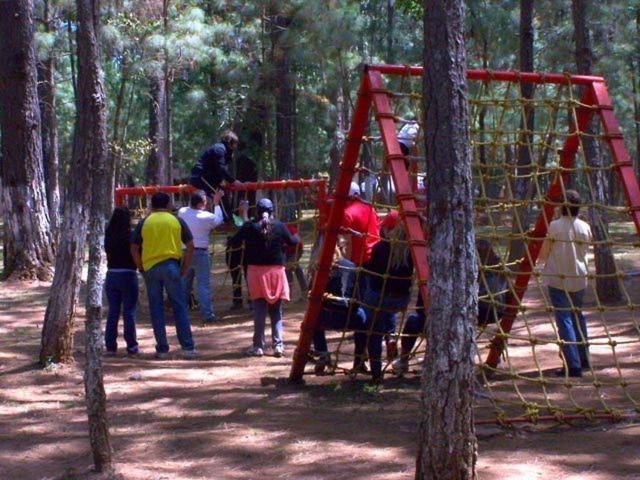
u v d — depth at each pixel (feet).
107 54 75.41
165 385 30.37
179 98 110.42
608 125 27.37
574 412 24.48
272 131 109.70
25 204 56.34
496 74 27.09
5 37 55.77
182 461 22.00
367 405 27.37
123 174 138.10
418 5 81.20
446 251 16.85
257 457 22.16
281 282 35.32
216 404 27.63
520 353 34.40
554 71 74.18
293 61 84.07
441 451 16.88
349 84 84.89
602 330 38.34
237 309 47.75
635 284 51.31
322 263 28.66
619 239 76.69
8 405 27.63
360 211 31.24
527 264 30.04
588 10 65.72
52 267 56.90
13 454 22.72
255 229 34.99
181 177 130.31
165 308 46.44
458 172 16.81
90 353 20.81
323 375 31.12
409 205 24.64
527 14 49.37
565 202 28.22
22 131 56.39
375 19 84.23
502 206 28.68
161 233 34.94
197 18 78.89
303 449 22.66
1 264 69.41
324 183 45.47
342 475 20.58
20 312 45.75
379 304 28.91
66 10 76.07
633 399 26.76
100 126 27.76
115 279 35.65
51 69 88.74
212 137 100.58
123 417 26.17
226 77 86.43
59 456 22.62
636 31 81.66
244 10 83.35
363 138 27.35
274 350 35.55
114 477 20.63
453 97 16.78
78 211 32.17
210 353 36.47
